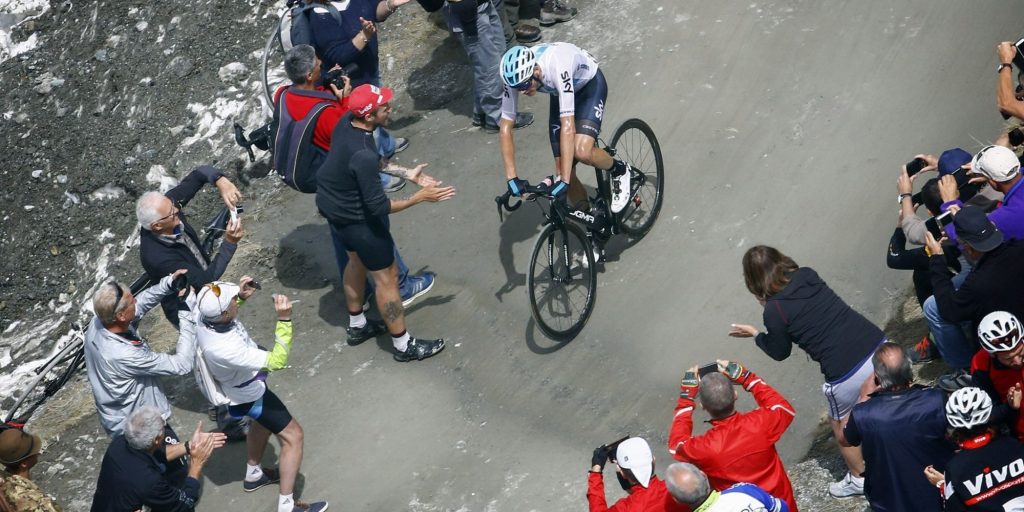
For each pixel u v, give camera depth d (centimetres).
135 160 2598
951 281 1286
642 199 2045
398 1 2125
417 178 1705
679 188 2066
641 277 1919
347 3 2116
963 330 1366
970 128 1994
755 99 2217
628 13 2534
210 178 1838
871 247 1850
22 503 1312
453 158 2302
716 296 1841
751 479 1194
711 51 2366
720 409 1204
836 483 1457
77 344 1909
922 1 2325
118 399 1545
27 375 2233
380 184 1656
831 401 1338
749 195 2014
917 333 1661
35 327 2394
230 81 2677
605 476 1591
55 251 2520
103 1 3017
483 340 1888
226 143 2542
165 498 1372
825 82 2209
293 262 2164
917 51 2212
